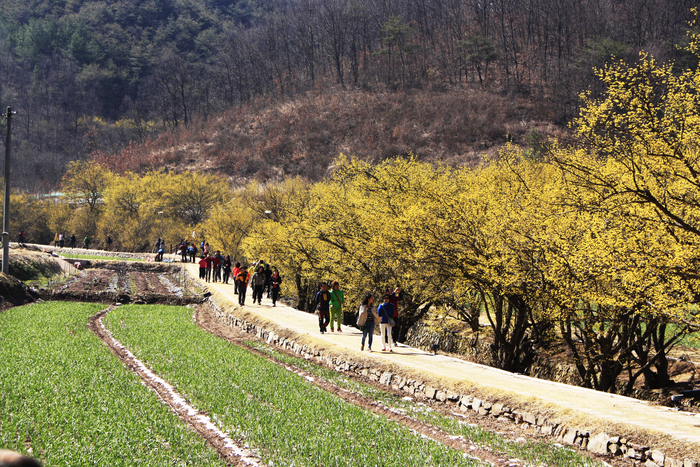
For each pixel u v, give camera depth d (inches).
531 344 789.9
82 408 410.6
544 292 631.8
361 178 999.6
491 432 429.4
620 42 3567.9
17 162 5649.6
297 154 5226.4
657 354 725.9
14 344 660.1
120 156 6028.5
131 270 2212.1
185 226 3174.2
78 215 3344.0
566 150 681.6
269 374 593.0
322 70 7140.8
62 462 304.2
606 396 484.1
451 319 1270.9
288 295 1439.5
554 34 5492.1
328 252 1028.5
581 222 596.4
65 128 7470.5
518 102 4990.2
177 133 6481.3
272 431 394.6
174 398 486.6
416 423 456.1
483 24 6250.0
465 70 5944.9
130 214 3289.9
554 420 426.3
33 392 443.5
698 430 377.7
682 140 470.3
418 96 5693.9
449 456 352.2
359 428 412.5
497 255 676.7
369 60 6855.3
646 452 356.2
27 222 3326.8
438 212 745.6
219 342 813.9
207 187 3380.9
